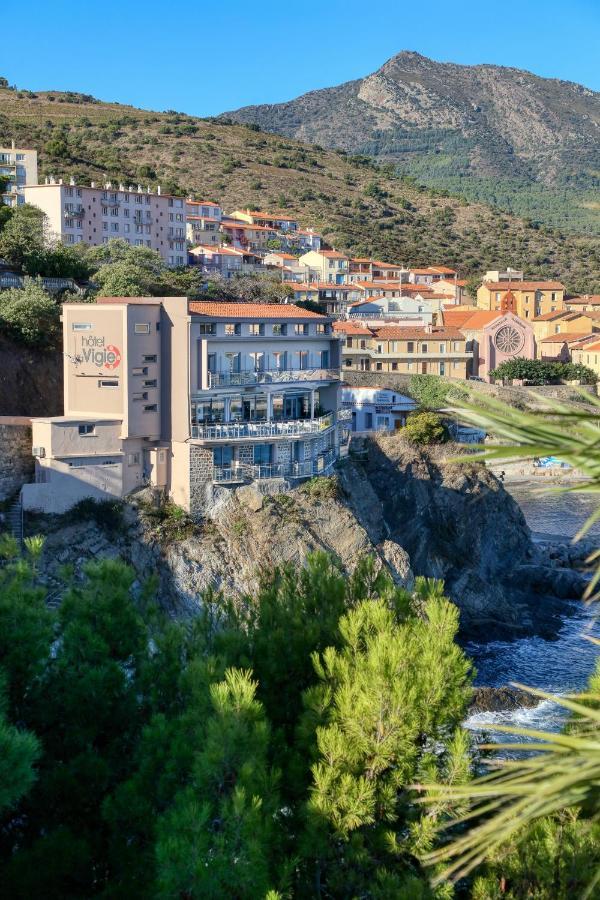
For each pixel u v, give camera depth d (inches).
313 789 910.4
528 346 7775.6
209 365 3280.0
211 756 855.7
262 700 1076.5
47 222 6491.1
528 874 810.8
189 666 1048.8
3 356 3472.0
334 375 3791.8
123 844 951.6
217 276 6348.4
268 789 866.1
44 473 2952.8
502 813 356.5
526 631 3528.5
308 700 992.9
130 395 3078.2
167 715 1093.1
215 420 3260.3
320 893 896.9
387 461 3905.0
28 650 1088.2
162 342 3154.5
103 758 1064.2
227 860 791.1
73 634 1142.3
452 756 916.0
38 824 1036.5
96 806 1040.2
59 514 2952.8
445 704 992.9
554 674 3083.2
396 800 948.0
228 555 3041.3
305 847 885.2
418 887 826.8
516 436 324.2
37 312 3607.3
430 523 3927.2
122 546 2960.1
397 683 940.6
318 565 1270.9
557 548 4443.9
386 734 939.3
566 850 799.1
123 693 1128.2
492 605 3735.2
